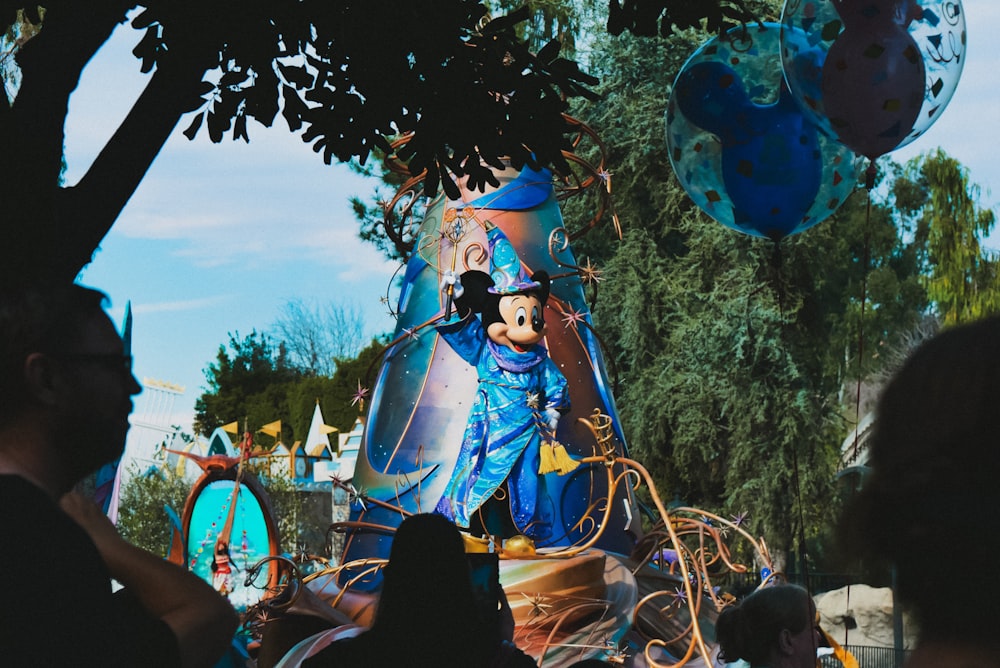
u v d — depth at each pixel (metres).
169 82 4.46
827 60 5.78
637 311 24.38
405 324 11.69
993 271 29.14
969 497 1.02
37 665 1.65
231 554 13.02
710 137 6.73
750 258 23.59
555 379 10.27
